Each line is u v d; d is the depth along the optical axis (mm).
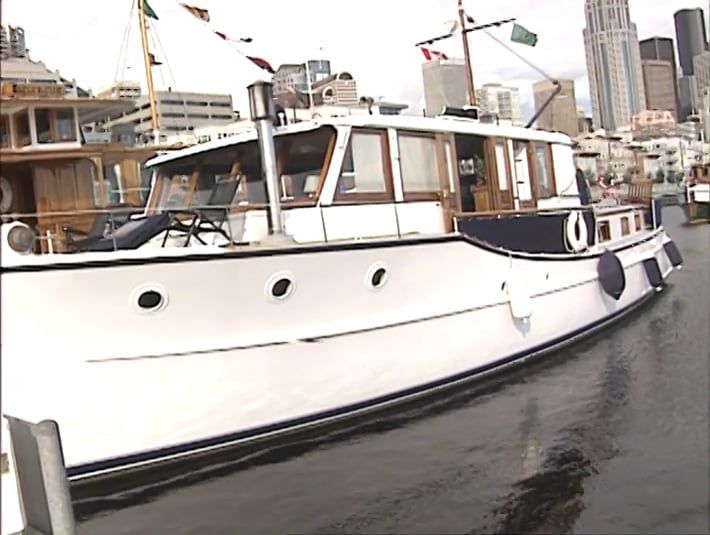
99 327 6629
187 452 7191
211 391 7211
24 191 10766
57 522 4906
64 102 10945
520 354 10336
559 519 5844
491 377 9805
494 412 8492
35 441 4922
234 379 7320
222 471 7090
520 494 6355
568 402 8695
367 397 8312
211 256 6992
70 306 6465
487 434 7812
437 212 9641
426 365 8883
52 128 10914
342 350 8023
